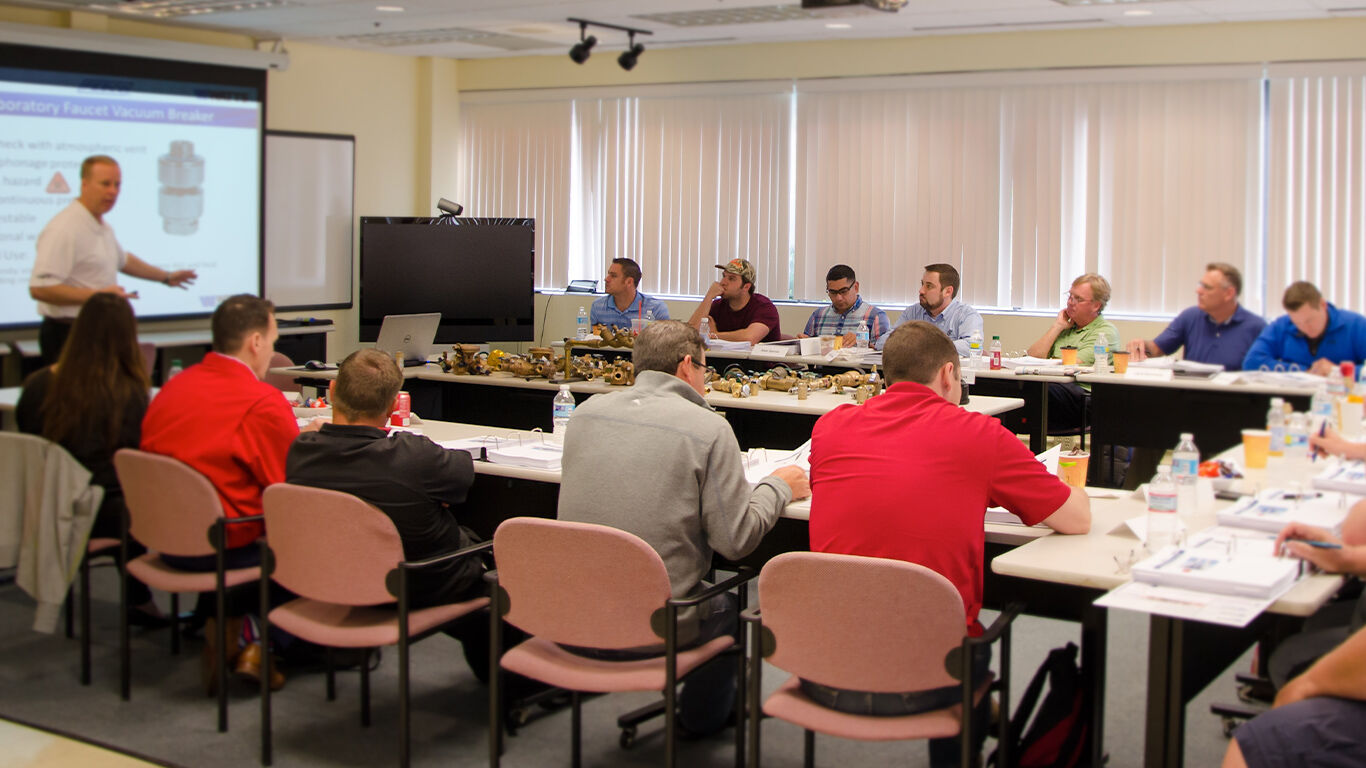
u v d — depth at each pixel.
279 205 8.27
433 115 9.20
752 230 8.45
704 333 6.80
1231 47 7.00
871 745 2.96
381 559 2.71
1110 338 6.12
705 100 8.52
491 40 8.14
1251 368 5.68
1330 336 5.54
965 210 7.76
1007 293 7.75
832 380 5.23
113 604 4.15
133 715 3.15
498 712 2.69
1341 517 2.52
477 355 5.69
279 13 7.11
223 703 3.04
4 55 6.62
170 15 7.21
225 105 7.73
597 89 8.84
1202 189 7.18
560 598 2.48
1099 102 7.37
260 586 3.00
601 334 6.59
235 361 3.28
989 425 2.44
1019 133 7.59
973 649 2.17
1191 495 2.78
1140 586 2.14
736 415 5.26
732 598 2.82
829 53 8.03
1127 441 5.49
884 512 2.38
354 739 2.99
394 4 6.74
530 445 3.60
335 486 2.82
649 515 2.62
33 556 3.24
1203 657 2.19
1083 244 7.53
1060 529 2.52
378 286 8.20
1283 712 1.98
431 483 2.85
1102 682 2.35
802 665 2.27
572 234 9.13
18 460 3.27
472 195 9.49
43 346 6.28
